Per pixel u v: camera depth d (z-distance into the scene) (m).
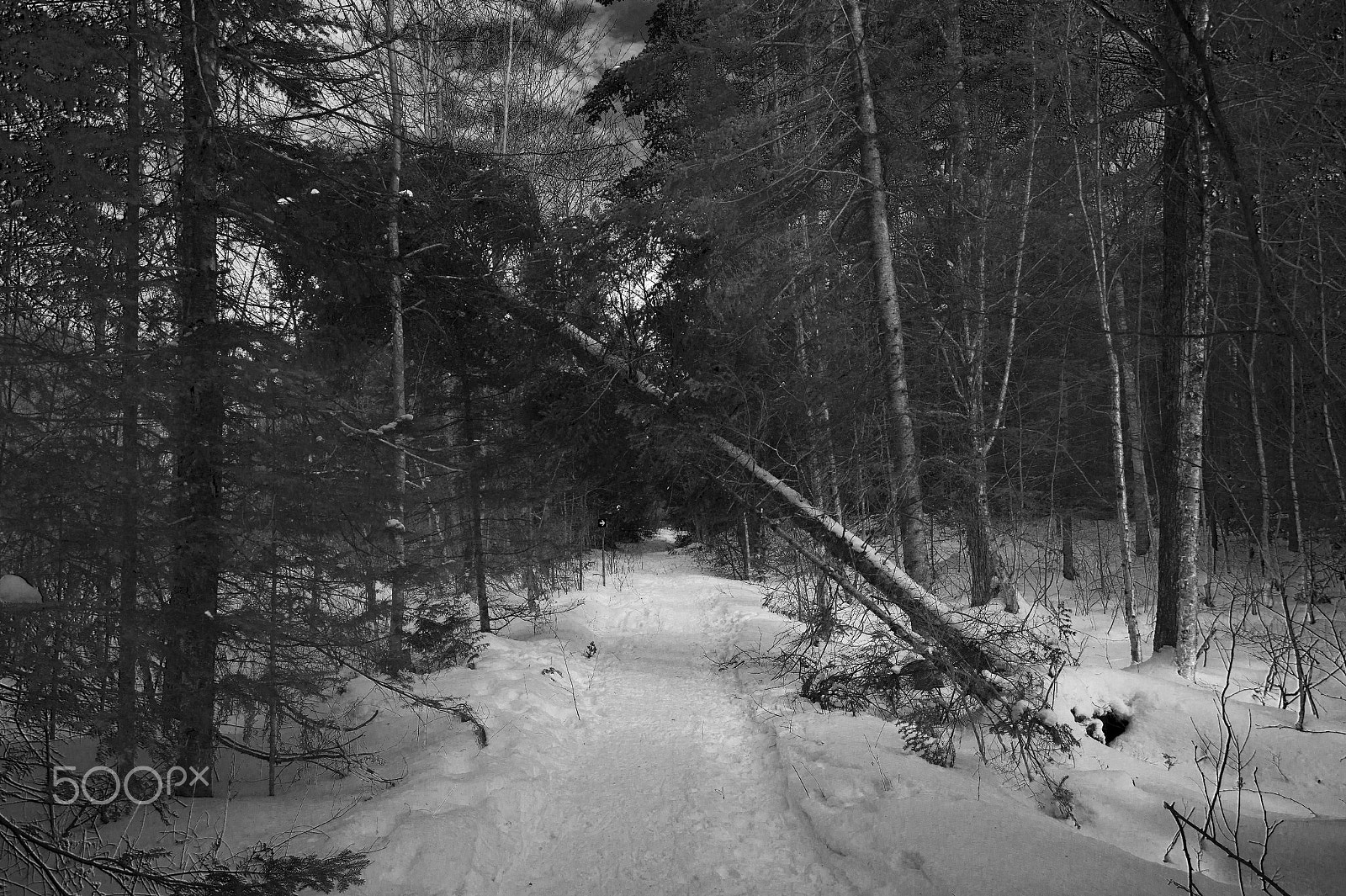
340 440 6.11
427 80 9.69
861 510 10.43
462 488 11.74
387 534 6.63
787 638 12.06
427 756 7.18
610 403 11.17
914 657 8.88
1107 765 7.07
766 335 10.61
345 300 8.20
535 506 13.28
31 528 4.14
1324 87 5.89
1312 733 7.06
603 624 15.39
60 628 4.21
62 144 4.10
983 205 13.07
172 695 4.93
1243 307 10.24
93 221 4.34
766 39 10.72
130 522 4.57
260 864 4.32
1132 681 8.05
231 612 5.39
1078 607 15.59
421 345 11.81
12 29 4.16
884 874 5.11
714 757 7.81
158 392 4.72
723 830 6.11
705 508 11.64
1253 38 6.38
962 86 12.70
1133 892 4.47
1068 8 11.53
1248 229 2.72
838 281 11.48
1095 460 20.41
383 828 5.52
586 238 10.48
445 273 10.70
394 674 6.72
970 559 12.93
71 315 4.55
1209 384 13.25
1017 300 13.36
